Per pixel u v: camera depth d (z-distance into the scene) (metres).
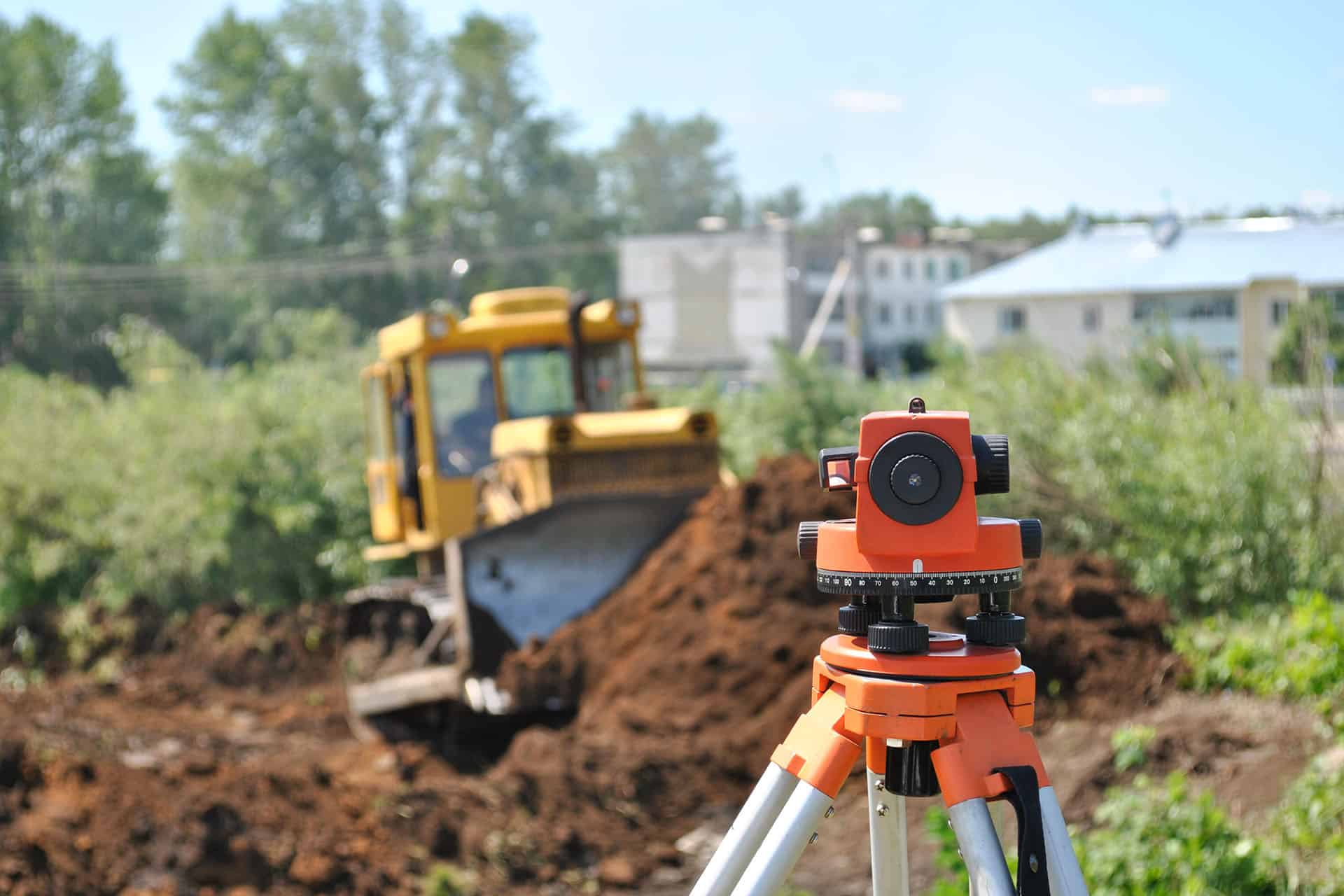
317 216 56.16
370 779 7.71
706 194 78.62
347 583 14.14
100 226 52.66
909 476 2.11
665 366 61.34
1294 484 8.34
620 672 7.69
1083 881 2.00
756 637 7.44
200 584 13.93
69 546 14.08
